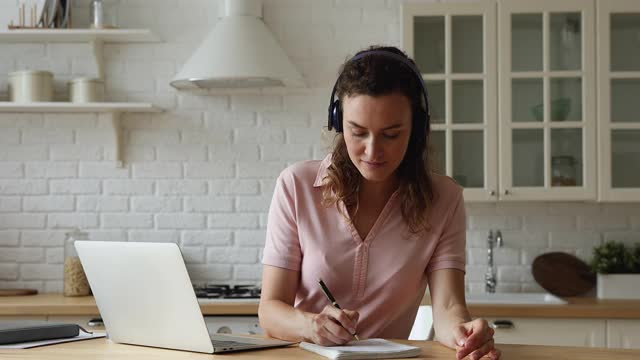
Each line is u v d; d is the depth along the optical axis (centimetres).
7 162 463
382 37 461
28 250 462
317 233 223
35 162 463
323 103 461
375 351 177
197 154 462
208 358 175
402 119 195
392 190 224
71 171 463
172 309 185
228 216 461
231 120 462
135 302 193
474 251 458
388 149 196
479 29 429
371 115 193
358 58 201
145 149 462
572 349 189
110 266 196
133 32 438
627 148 424
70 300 417
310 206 225
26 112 461
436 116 428
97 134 463
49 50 466
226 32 434
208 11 464
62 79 466
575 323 394
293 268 226
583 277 446
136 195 462
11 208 463
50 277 462
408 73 200
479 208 459
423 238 221
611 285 436
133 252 190
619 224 454
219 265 461
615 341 393
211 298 411
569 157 424
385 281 220
